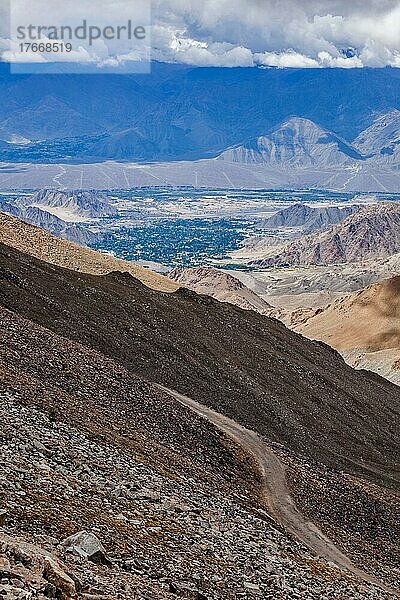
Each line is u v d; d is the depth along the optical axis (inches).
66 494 1469.0
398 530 2883.9
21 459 1572.3
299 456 3378.4
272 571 1557.6
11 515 1215.6
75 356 2950.3
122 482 1750.7
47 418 2041.1
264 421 3779.5
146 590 1085.1
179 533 1531.7
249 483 2748.5
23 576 856.3
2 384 2181.3
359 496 3080.7
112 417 2532.0
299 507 2679.6
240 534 1774.1
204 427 3024.1
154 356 3870.6
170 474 2118.6
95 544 1163.3
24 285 3796.8
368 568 2322.8
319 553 2300.7
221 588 1302.9
